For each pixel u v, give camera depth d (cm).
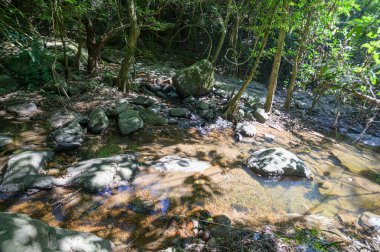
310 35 710
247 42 998
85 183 312
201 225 285
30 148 365
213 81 695
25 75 544
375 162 541
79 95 546
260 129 596
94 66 657
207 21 1002
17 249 171
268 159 421
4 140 369
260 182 390
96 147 402
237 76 1131
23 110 453
